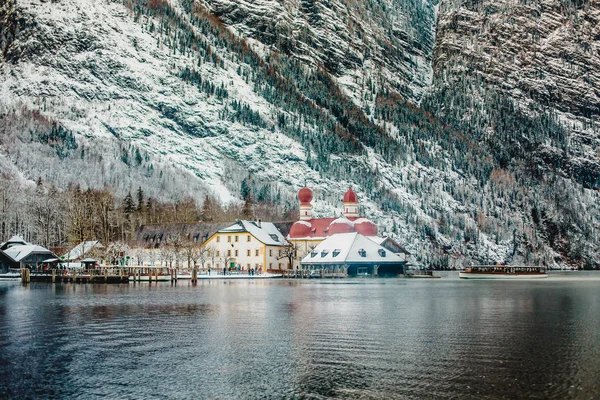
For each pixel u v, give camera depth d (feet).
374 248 609.83
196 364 138.92
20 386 121.80
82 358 145.48
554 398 111.24
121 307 252.83
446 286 450.71
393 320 209.67
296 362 140.46
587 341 165.89
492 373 129.18
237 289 377.91
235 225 649.20
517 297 324.19
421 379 124.77
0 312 233.76
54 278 485.97
